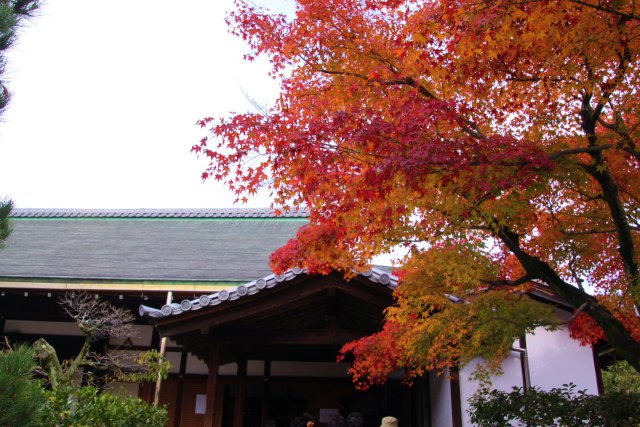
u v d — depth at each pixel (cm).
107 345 1096
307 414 930
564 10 439
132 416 607
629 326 679
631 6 469
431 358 672
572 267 658
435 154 425
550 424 644
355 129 468
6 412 294
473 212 527
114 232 1630
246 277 1149
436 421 953
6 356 312
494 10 434
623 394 625
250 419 1110
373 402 1123
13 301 1119
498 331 629
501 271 680
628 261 539
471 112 537
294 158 500
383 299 762
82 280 1045
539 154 440
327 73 600
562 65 502
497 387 862
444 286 644
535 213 592
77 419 523
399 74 557
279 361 1147
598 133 597
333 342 826
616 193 543
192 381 1123
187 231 1652
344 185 521
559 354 891
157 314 758
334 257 633
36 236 1551
